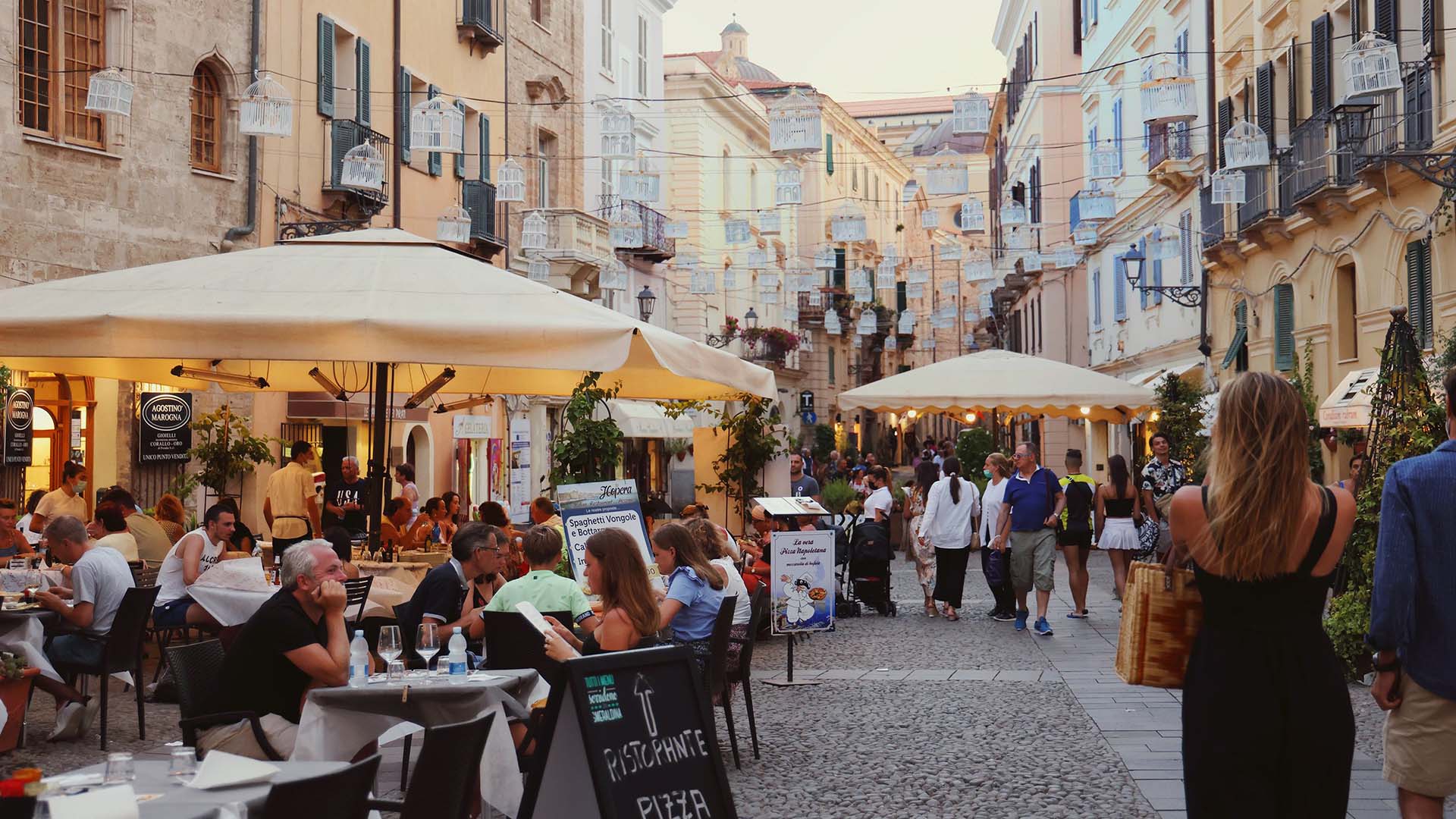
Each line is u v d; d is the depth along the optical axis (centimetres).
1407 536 518
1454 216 1770
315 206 2361
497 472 3125
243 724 706
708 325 5050
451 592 962
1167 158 3098
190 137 2031
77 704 1001
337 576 736
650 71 4431
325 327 944
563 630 805
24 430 1697
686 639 888
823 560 1291
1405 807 546
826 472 3972
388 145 2662
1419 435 1174
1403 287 1984
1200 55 2986
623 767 568
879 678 1299
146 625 1048
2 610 1009
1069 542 1792
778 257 5916
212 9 2067
